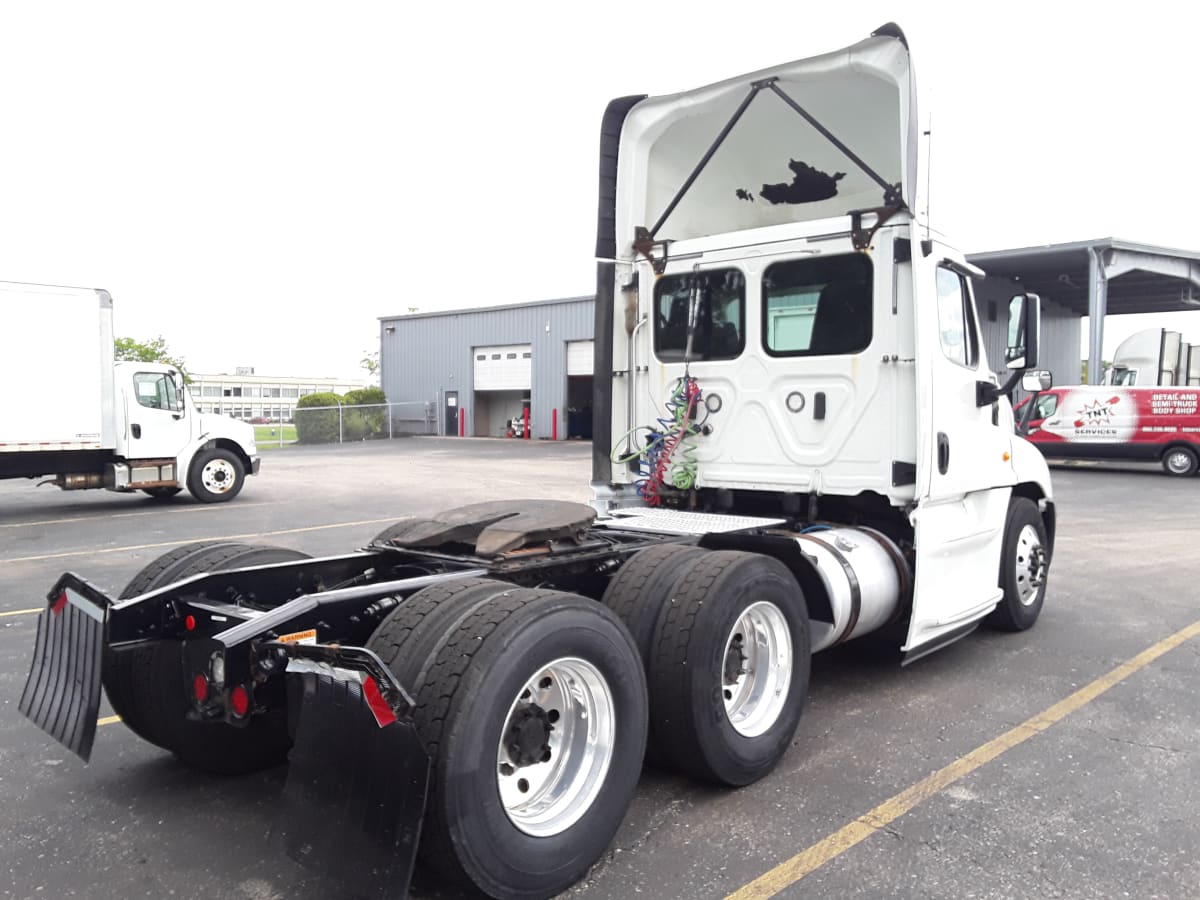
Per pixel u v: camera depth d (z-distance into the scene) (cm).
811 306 539
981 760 431
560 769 325
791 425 545
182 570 426
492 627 297
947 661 599
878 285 512
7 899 309
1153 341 2466
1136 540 1133
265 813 378
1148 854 340
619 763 332
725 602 382
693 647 371
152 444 1486
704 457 583
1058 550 1058
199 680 335
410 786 263
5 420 1338
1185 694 530
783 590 418
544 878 302
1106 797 390
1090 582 868
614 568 439
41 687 380
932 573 526
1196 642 646
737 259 564
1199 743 453
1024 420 2202
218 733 401
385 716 267
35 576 900
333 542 1108
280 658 322
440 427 4253
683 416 584
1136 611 745
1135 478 1984
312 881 322
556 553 416
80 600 370
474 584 335
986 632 677
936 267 518
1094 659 603
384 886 261
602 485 608
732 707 406
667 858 338
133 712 399
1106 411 2089
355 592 341
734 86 551
